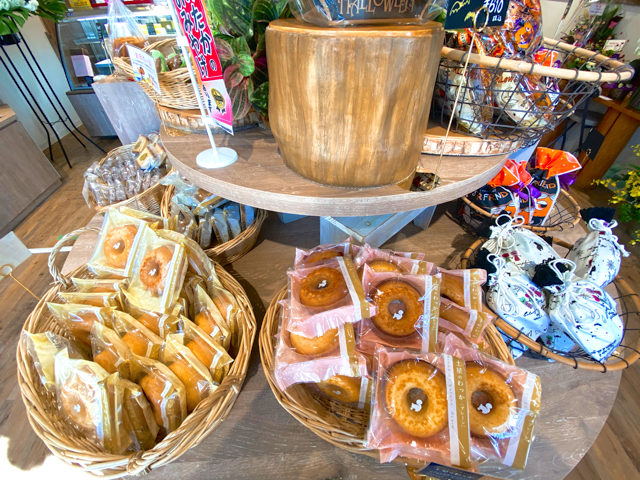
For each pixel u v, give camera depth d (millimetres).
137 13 2137
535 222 1092
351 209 577
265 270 1007
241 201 619
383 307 642
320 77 448
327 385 628
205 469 636
